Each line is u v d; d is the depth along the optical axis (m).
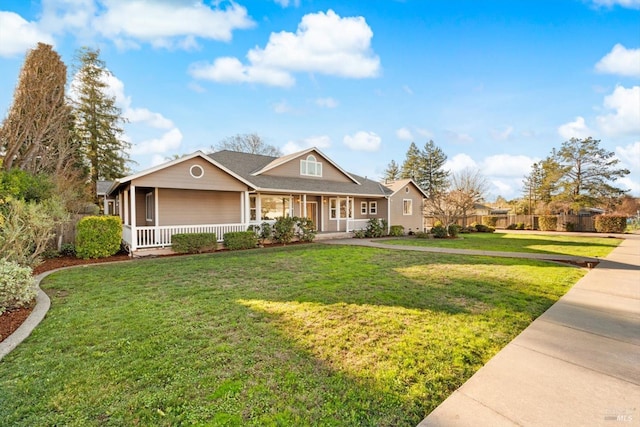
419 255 10.38
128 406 2.37
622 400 2.42
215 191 13.78
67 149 16.30
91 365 2.99
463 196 21.38
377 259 9.48
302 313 4.50
